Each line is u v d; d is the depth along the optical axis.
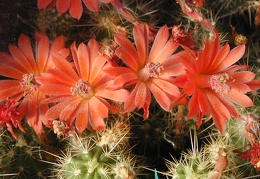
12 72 0.30
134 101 0.28
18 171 0.31
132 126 0.33
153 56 0.29
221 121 0.28
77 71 0.29
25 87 0.30
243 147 0.31
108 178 0.28
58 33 0.34
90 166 0.28
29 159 0.32
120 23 0.34
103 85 0.29
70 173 0.29
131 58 0.28
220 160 0.29
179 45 0.31
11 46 0.31
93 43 0.29
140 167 0.31
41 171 0.32
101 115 0.28
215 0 0.37
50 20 0.34
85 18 0.35
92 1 0.30
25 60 0.31
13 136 0.30
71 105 0.28
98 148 0.29
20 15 0.35
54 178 0.32
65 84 0.29
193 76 0.28
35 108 0.30
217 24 0.37
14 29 0.35
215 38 0.28
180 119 0.33
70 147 0.32
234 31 0.35
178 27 0.31
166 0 0.38
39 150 0.32
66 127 0.29
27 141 0.32
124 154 0.30
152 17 0.36
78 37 0.34
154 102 0.33
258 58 0.35
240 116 0.30
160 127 0.33
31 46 0.34
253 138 0.30
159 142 0.34
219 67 0.29
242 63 0.35
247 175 0.32
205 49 0.28
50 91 0.28
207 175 0.28
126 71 0.28
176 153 0.34
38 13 0.34
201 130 0.34
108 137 0.30
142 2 0.37
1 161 0.31
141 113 0.33
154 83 0.29
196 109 0.28
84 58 0.29
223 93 0.28
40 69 0.31
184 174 0.29
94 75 0.29
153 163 0.34
